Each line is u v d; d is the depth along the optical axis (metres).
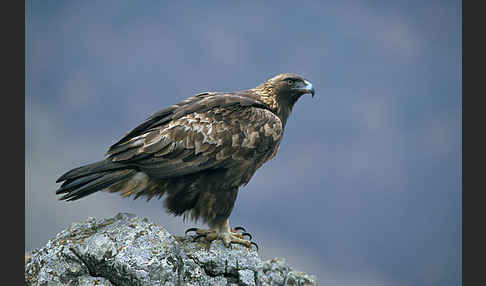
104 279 10.76
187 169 12.02
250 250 12.26
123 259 10.48
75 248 10.90
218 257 11.73
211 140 12.11
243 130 12.42
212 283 11.49
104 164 11.81
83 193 11.70
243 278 11.56
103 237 10.90
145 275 10.37
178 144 11.92
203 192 12.34
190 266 11.26
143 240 10.80
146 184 12.23
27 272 11.17
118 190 12.23
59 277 10.78
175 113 12.35
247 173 12.53
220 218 12.41
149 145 11.77
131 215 11.67
